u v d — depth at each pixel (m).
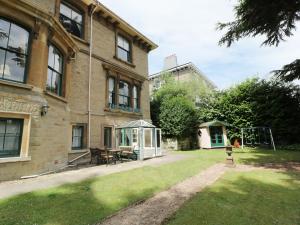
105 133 14.38
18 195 5.31
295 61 13.76
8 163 6.86
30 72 7.77
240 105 23.12
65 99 10.25
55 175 8.05
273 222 4.00
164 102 21.92
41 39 8.23
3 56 7.19
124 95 16.77
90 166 10.66
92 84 13.57
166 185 6.77
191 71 29.67
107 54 15.21
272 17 10.69
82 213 4.27
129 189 6.16
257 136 21.69
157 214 4.37
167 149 22.02
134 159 13.46
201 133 24.22
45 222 3.81
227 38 12.41
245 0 10.20
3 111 6.80
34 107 7.73
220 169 9.84
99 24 14.93
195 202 5.12
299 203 5.02
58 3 11.70
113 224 3.85
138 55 18.95
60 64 10.38
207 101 26.03
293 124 20.02
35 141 7.73
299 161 11.68
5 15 7.25
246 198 5.43
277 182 7.11
